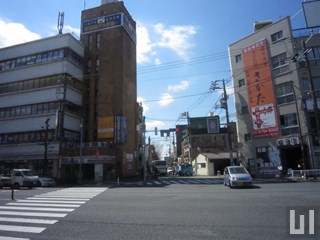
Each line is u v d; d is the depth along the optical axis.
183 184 27.22
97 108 46.22
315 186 18.72
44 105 44.50
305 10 30.67
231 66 40.38
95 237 7.04
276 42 35.25
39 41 47.16
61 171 40.56
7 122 46.22
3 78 48.53
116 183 32.50
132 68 51.94
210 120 37.31
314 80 32.31
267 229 7.26
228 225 7.82
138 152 52.31
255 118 36.53
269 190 16.88
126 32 50.03
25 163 43.53
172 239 6.62
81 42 48.56
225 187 21.17
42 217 9.96
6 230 8.02
